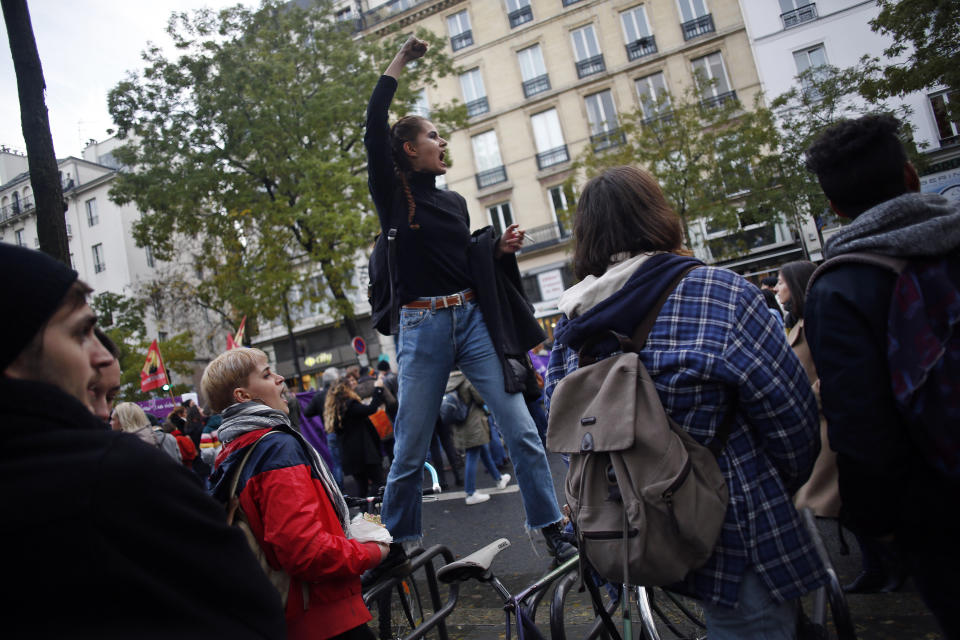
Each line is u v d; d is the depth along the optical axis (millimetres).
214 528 991
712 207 19750
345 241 17797
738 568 1527
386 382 9383
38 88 4086
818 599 1983
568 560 2744
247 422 2311
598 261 1829
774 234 26938
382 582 2939
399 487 2896
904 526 1544
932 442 1405
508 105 30641
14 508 812
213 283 20281
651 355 1621
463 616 3777
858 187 1722
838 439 1505
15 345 928
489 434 7582
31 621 810
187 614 903
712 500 1498
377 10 33844
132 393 28516
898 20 14406
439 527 6375
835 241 1655
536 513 2902
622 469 1548
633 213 1790
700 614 2814
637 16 28922
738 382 1517
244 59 18672
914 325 1433
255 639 972
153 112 18922
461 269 2922
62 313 1016
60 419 923
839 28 25531
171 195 18391
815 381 3406
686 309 1619
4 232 44062
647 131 20547
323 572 2139
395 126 3039
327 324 34219
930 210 1526
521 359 3059
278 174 19172
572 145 29750
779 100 19766
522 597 2523
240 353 2482
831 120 18828
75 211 39969
